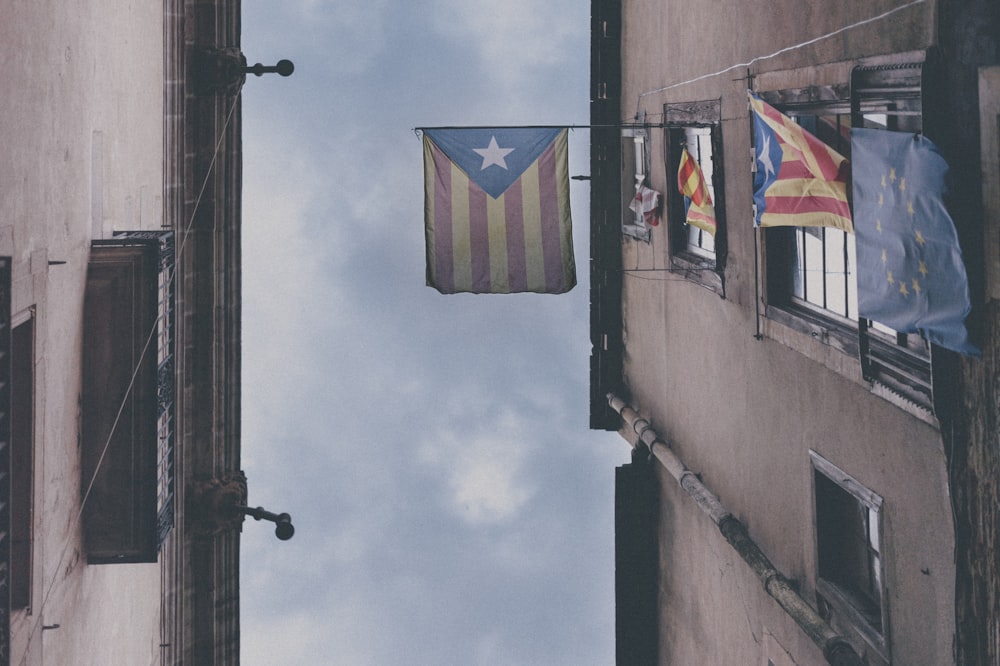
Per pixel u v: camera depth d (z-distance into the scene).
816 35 10.31
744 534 12.74
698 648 15.26
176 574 14.01
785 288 11.88
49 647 9.73
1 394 8.23
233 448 14.95
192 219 14.39
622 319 19.50
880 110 8.94
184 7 14.13
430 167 13.47
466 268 13.55
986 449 7.58
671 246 16.11
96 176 11.20
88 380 10.95
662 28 16.28
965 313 7.52
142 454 11.08
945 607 8.32
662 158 16.48
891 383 8.98
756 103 10.97
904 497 8.94
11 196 8.52
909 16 8.41
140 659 13.23
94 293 10.92
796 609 10.70
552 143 13.46
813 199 10.16
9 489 8.21
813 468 10.86
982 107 7.37
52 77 9.67
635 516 17.77
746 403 12.89
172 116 14.09
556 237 13.52
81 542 10.94
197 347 14.36
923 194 7.84
